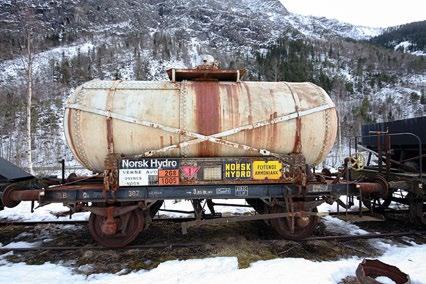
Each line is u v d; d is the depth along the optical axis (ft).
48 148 116.16
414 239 24.54
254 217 21.80
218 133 21.07
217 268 18.37
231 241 22.98
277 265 17.95
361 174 29.07
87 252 20.85
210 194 21.61
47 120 138.10
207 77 23.15
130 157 20.97
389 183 24.73
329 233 25.70
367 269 16.78
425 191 24.23
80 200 21.12
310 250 21.85
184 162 21.18
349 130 152.66
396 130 30.35
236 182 21.45
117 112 20.85
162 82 22.59
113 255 20.63
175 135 20.99
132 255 20.75
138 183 20.98
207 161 21.30
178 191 21.53
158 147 21.22
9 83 180.04
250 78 258.57
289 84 23.80
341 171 25.89
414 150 29.09
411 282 16.67
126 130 20.84
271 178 21.65
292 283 15.78
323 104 22.61
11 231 26.32
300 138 21.93
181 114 21.04
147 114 20.93
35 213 32.35
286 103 22.12
